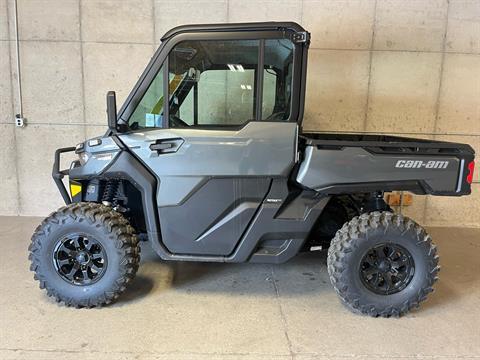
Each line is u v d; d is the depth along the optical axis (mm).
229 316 2279
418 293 2289
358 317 2303
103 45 3893
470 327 2215
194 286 2670
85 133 4039
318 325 2205
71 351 1911
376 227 2242
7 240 3424
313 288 2684
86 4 3824
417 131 4031
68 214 2279
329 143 2268
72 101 3986
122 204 2678
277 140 2275
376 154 2275
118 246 2277
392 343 2043
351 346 2010
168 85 2328
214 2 3824
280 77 2322
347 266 2258
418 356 1937
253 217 2369
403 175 2287
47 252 2287
